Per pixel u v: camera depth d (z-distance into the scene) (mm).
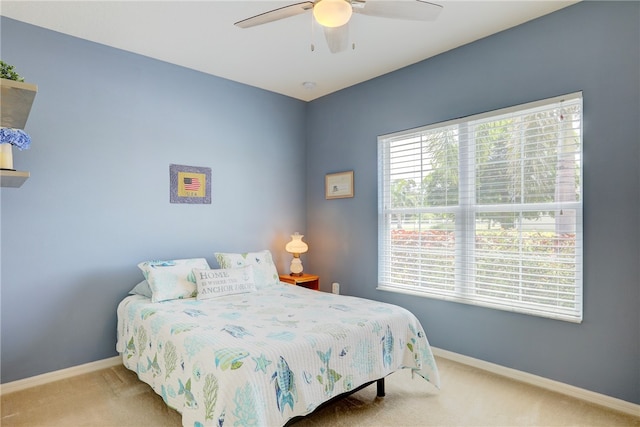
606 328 2338
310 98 4363
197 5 2445
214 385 1657
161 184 3314
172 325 2193
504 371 2791
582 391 2428
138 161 3182
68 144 2830
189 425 1779
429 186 3293
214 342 1883
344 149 4023
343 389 2023
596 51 2369
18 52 2627
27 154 2660
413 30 2779
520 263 2727
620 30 2283
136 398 2457
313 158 4383
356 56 3229
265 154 4086
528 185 2689
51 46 2756
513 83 2742
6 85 1531
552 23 2551
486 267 2916
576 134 2473
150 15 2566
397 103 3512
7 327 2594
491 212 2887
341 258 4059
